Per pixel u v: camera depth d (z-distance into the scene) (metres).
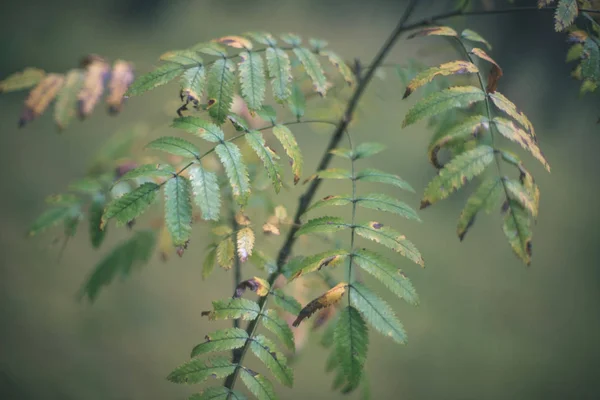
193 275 3.15
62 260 3.23
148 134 1.27
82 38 5.47
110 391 2.51
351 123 1.18
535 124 4.05
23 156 4.01
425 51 1.17
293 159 0.99
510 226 0.94
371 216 3.32
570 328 2.96
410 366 2.68
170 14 5.86
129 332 2.78
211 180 0.95
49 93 1.04
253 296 1.88
